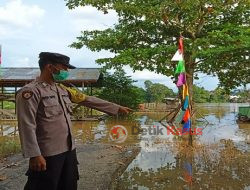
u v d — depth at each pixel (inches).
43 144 145.9
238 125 813.2
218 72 585.3
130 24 570.3
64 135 150.3
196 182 281.1
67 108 153.8
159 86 2148.1
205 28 571.8
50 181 146.6
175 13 541.6
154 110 1471.5
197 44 512.1
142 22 560.1
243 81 592.4
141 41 592.4
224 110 1553.9
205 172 314.7
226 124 840.9
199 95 2201.0
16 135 619.5
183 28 546.6
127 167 337.4
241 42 504.1
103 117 1070.4
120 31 589.0
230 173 309.1
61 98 151.9
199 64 551.2
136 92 1224.8
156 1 548.7
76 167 158.2
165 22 536.7
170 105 1541.6
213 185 271.3
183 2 520.7
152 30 568.1
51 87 150.8
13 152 402.0
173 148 446.6
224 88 605.6
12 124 881.5
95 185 258.5
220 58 554.3
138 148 443.8
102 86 1233.4
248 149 430.9
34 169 142.0
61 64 152.2
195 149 431.5
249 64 565.9
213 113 1347.2
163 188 265.0
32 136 140.3
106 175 289.3
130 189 261.9
